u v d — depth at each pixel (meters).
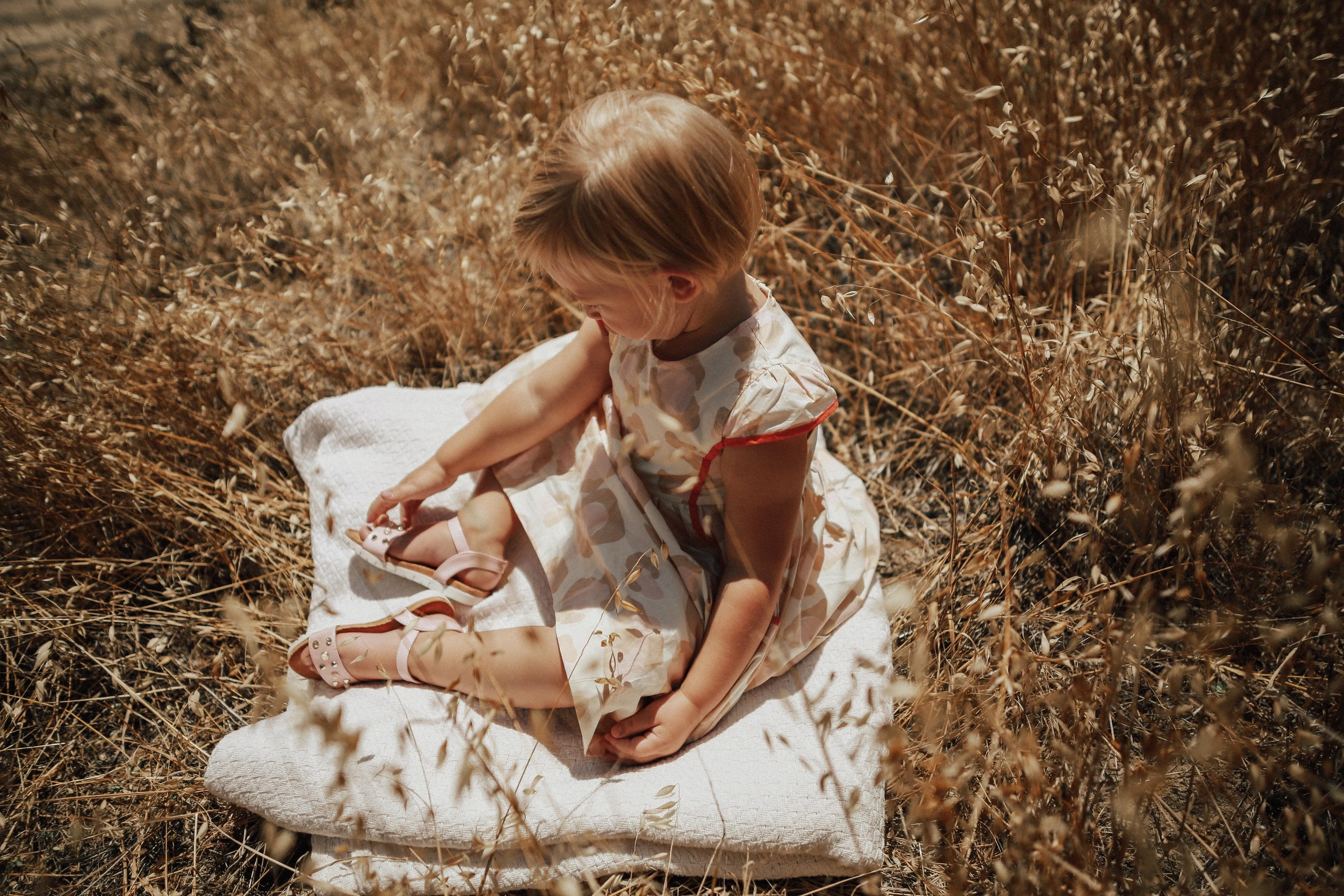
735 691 1.54
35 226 2.20
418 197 2.81
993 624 1.64
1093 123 2.08
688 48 2.16
